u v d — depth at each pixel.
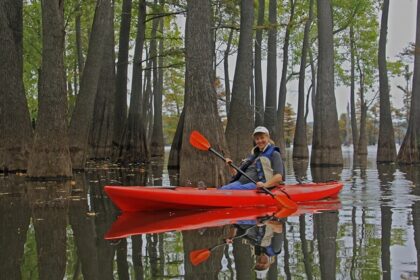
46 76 10.97
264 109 21.50
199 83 9.42
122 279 3.48
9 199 7.80
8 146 12.74
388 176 12.80
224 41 27.84
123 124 18.27
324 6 17.30
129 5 18.19
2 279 3.58
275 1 20.97
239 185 7.27
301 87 26.88
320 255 4.08
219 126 9.48
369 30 29.80
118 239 4.83
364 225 5.46
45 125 11.00
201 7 9.48
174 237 4.89
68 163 11.28
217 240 4.71
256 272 3.60
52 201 7.58
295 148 27.27
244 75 13.71
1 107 12.75
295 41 30.52
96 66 14.06
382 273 3.51
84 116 14.10
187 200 6.66
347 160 24.08
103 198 7.93
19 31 13.05
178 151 16.03
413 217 6.01
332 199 7.91
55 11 10.95
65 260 4.05
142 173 13.71
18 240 4.83
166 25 26.36
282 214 6.36
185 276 3.52
